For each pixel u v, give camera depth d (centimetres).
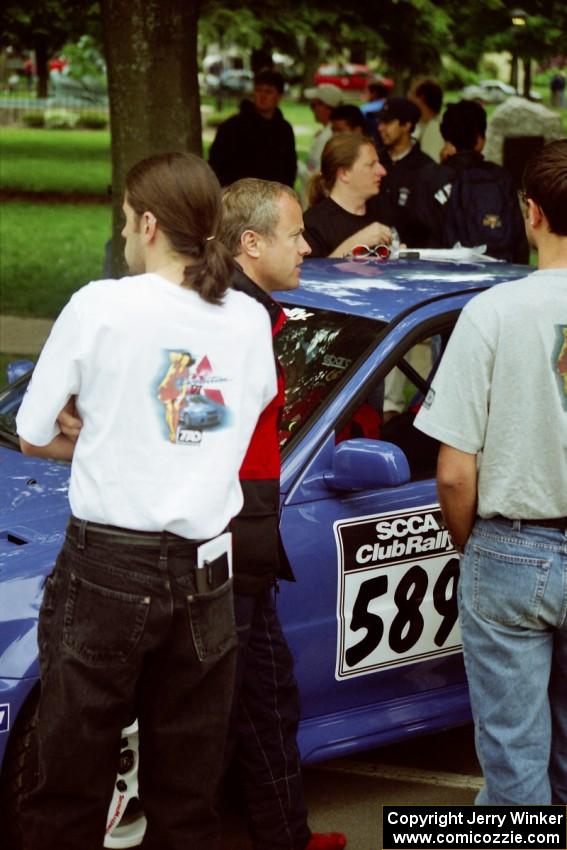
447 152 830
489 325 326
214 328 306
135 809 388
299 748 412
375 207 773
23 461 443
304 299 466
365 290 471
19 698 362
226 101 5372
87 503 300
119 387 297
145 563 299
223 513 309
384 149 916
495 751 338
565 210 328
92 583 300
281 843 384
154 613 300
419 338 445
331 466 414
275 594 397
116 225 950
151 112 926
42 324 1220
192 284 305
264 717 378
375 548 417
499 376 326
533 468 327
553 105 5331
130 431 298
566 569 329
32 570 375
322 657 411
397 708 436
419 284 477
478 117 816
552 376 323
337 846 405
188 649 308
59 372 299
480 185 796
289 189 390
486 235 788
